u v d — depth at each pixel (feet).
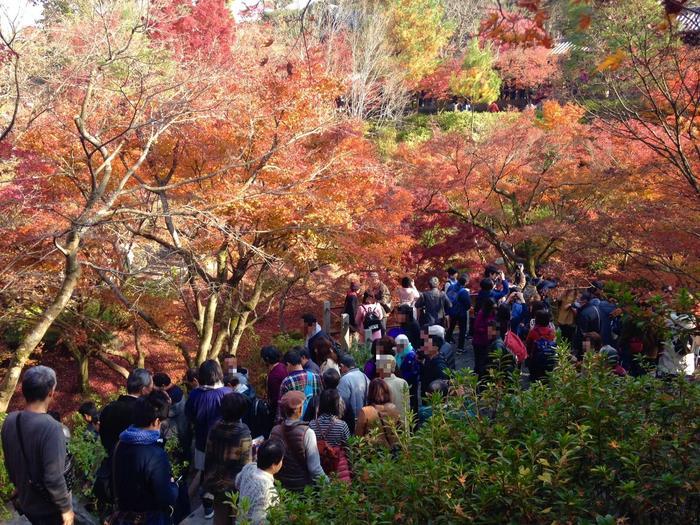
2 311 37.73
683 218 34.01
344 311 44.57
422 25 125.59
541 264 57.72
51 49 34.71
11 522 20.03
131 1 42.65
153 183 38.34
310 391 22.26
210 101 35.22
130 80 36.52
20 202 32.83
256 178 37.68
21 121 33.73
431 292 40.29
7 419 13.71
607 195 47.32
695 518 11.41
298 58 40.63
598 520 9.87
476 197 55.26
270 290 58.03
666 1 11.23
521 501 10.91
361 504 11.70
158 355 54.80
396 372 26.91
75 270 27.20
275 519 11.19
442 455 12.29
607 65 12.81
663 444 11.80
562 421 13.20
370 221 42.16
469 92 125.29
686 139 34.96
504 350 25.79
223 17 71.10
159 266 35.96
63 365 57.47
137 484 15.10
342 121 40.68
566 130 52.65
